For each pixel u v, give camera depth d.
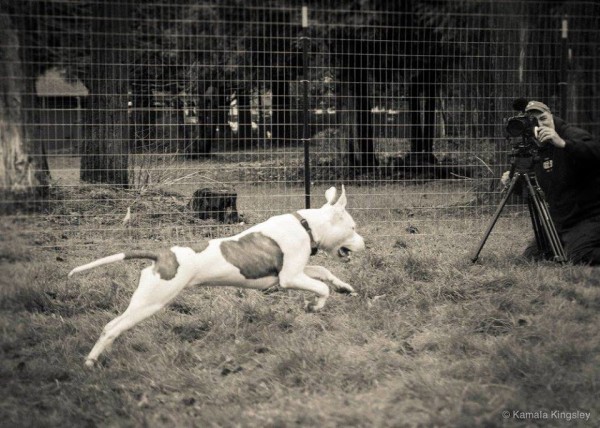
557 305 5.42
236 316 5.38
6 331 5.18
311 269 5.28
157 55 12.98
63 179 11.49
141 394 4.21
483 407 3.81
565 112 8.65
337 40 13.90
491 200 10.11
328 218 5.17
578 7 11.03
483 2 11.76
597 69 11.07
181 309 5.75
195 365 4.65
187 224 8.80
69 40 10.30
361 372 4.32
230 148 12.65
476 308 5.46
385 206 10.62
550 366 4.30
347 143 14.57
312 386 4.21
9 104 8.54
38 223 8.38
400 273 6.37
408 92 15.73
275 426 3.67
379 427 3.66
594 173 6.64
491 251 7.30
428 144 15.19
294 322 5.36
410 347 4.79
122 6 10.91
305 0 13.89
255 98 14.45
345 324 5.28
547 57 10.65
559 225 6.80
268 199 10.61
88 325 5.32
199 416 3.89
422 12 12.91
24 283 6.09
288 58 14.46
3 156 8.43
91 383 4.35
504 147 10.27
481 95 11.84
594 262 6.45
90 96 11.06
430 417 3.70
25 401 4.12
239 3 13.77
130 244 7.92
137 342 4.99
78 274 6.65
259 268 4.83
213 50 13.25
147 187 9.98
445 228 8.79
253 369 4.56
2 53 8.68
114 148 10.63
